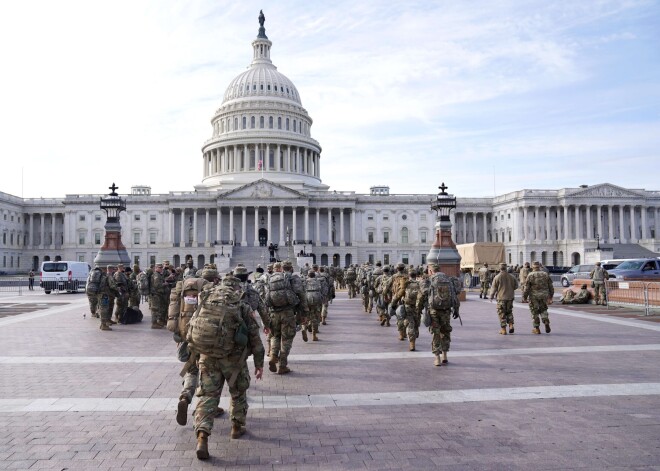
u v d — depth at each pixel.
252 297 11.78
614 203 118.19
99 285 22.72
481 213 132.38
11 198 118.38
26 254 123.19
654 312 29.23
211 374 8.73
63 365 15.23
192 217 123.75
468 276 58.97
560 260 119.19
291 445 8.77
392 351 17.64
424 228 126.31
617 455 8.28
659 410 10.59
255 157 133.12
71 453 8.41
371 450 8.54
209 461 8.11
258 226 118.31
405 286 17.89
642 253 109.06
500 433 9.29
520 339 19.89
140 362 15.69
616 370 14.17
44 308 33.72
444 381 13.12
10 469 7.77
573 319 26.33
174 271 25.42
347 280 44.38
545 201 118.31
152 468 7.83
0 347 18.36
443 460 8.12
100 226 121.44
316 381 13.25
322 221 125.50
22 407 10.90
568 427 9.59
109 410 10.73
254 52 150.50
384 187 134.88
